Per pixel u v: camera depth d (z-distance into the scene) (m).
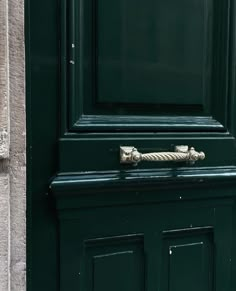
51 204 1.37
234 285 1.62
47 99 1.35
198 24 1.54
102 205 1.41
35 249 1.35
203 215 1.56
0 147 1.17
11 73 1.22
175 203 1.52
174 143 1.50
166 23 1.49
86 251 1.41
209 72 1.57
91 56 1.40
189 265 1.54
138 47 1.45
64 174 1.36
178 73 1.51
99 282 1.42
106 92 1.42
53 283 1.37
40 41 1.34
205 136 1.55
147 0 1.46
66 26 1.36
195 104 1.54
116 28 1.42
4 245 1.19
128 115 1.46
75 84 1.38
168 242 1.52
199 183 1.53
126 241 1.46
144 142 1.46
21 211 1.25
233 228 1.62
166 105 1.51
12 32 1.22
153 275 1.49
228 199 1.60
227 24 1.57
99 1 1.40
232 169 1.58
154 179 1.45
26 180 1.31
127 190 1.43
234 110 1.60
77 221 1.39
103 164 1.41
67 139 1.37
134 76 1.45
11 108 1.23
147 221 1.48
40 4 1.33
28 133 1.32
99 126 1.40
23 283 1.27
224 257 1.60
